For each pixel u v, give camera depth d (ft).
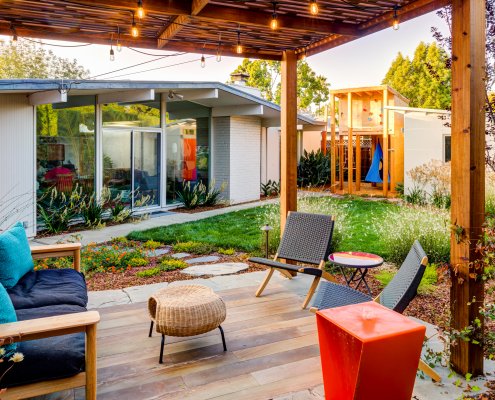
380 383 7.62
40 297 10.27
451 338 9.41
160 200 36.78
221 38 15.90
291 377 9.45
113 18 13.75
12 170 24.57
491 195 25.91
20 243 11.80
